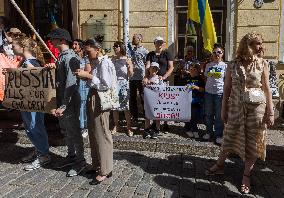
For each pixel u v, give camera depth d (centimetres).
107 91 394
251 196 385
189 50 667
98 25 774
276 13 752
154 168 464
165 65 587
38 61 480
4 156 511
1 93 526
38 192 384
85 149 546
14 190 388
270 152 504
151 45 781
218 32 793
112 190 392
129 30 781
